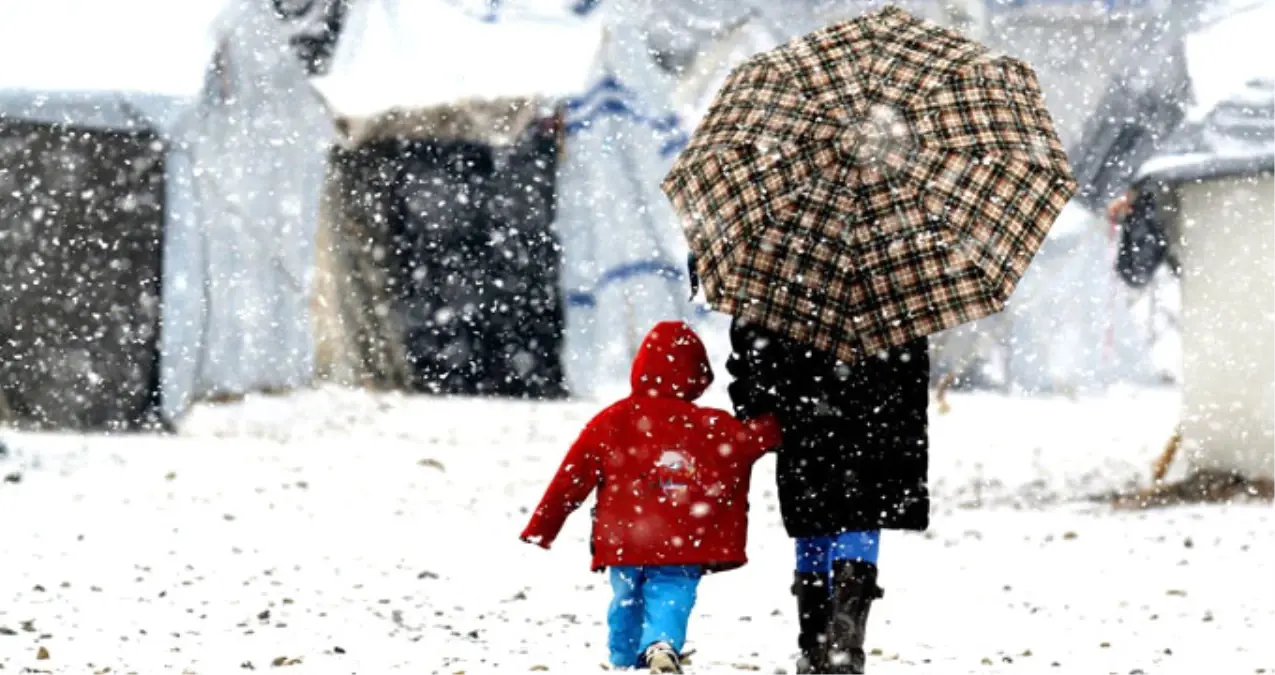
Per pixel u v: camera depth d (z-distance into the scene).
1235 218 47.72
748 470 21.59
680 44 79.56
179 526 37.22
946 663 24.78
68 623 26.03
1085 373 87.50
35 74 60.03
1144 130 79.75
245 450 53.31
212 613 27.75
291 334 69.94
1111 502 45.69
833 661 19.45
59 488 41.91
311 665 23.56
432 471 50.91
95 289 61.25
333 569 33.38
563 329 81.25
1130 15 79.19
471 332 79.38
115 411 60.94
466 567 34.78
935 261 19.17
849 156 19.55
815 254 19.38
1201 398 48.34
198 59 63.78
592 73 78.19
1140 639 26.92
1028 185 19.38
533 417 71.00
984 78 20.08
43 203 60.62
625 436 21.72
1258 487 46.41
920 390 20.31
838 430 20.11
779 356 20.48
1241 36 51.25
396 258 77.31
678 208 20.56
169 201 62.69
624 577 22.31
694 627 28.47
